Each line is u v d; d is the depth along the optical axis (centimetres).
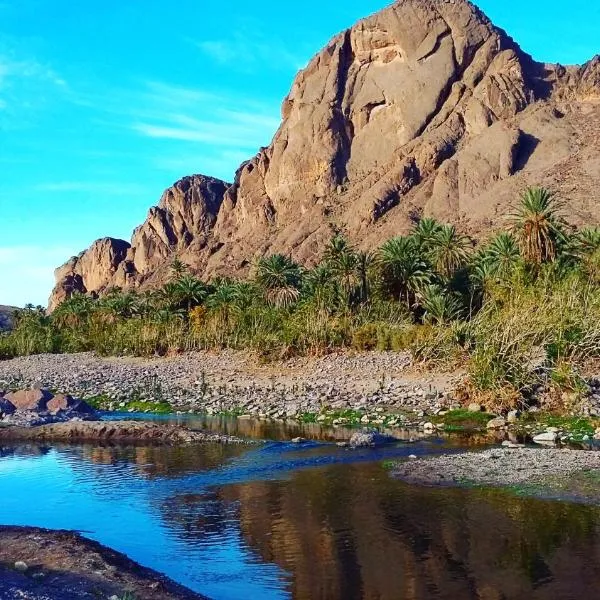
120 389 4197
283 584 1061
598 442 2164
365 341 4906
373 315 5831
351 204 18400
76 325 9438
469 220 15138
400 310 6009
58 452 2220
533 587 1008
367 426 2664
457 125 18375
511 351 2855
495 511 1384
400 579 1059
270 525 1360
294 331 5084
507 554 1143
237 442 2356
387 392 3350
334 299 6062
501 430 2433
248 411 3184
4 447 2322
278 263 7412
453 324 3966
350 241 16762
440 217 15775
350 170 19875
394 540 1234
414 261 6072
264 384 4184
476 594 991
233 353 5891
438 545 1199
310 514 1422
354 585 1044
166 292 8456
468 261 6356
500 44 19912
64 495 1648
